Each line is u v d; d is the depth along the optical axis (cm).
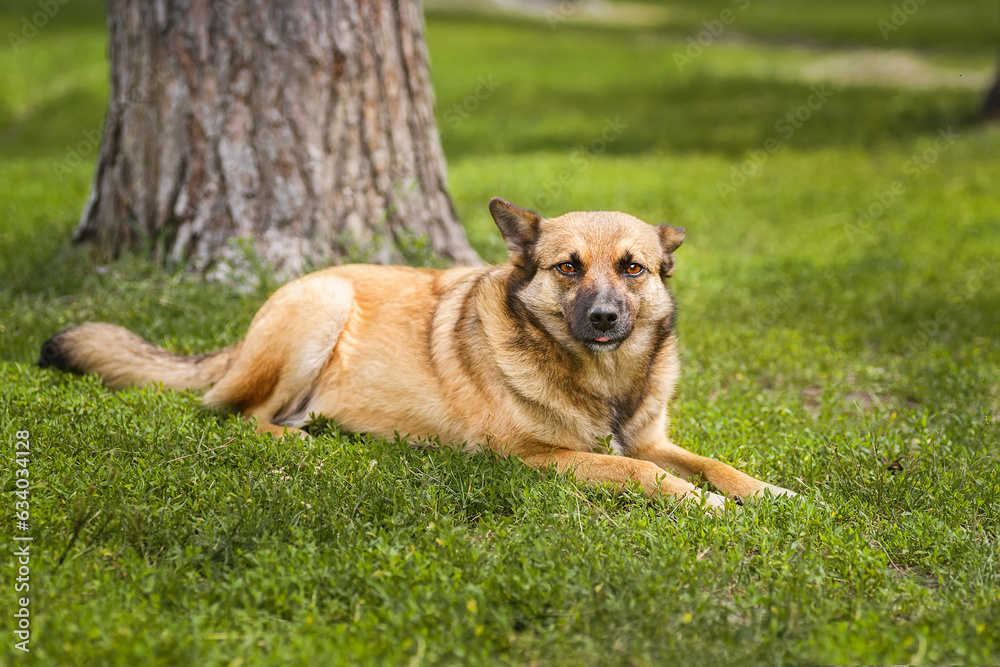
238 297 629
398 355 455
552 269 421
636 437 446
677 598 287
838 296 770
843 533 343
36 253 721
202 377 493
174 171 665
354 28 659
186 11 642
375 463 397
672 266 457
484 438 432
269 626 271
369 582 289
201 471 368
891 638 265
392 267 500
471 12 4044
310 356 466
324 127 661
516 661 257
